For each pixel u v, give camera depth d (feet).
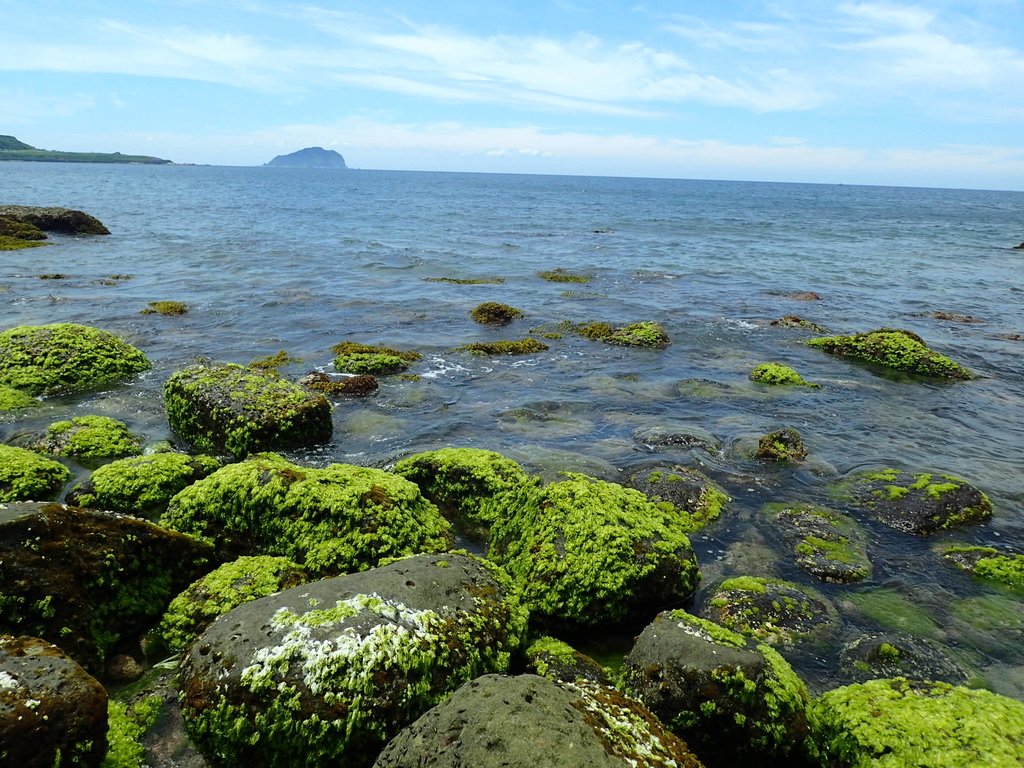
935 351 19.88
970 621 8.91
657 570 8.97
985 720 6.64
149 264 31.12
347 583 7.64
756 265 37.19
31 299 23.13
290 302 23.86
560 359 18.57
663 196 139.54
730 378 17.39
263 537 9.62
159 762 6.77
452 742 5.51
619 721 6.21
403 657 6.92
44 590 7.59
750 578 9.39
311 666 6.73
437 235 47.91
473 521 10.78
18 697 5.89
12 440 12.56
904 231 64.34
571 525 9.36
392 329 20.94
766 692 7.03
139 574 8.37
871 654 8.13
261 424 12.61
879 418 15.11
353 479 9.98
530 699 5.93
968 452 13.56
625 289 28.68
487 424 14.21
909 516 10.83
